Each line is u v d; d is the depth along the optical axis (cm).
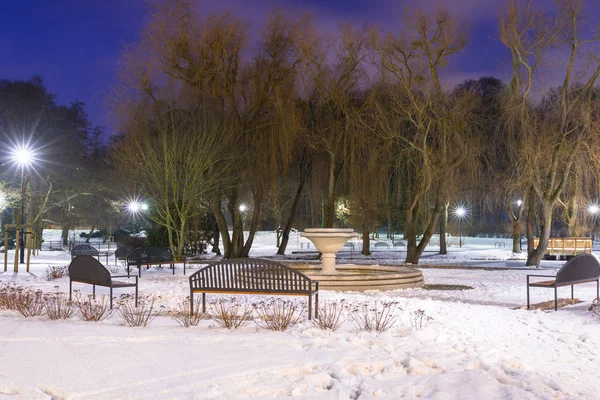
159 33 3038
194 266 2602
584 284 1725
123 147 3059
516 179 3225
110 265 2588
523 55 2770
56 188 4575
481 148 3109
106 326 866
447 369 627
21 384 527
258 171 3231
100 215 5597
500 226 6341
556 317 1051
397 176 3378
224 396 512
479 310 1123
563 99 2697
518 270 2502
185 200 2925
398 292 1593
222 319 936
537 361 712
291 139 3128
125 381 548
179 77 3067
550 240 3366
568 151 2744
